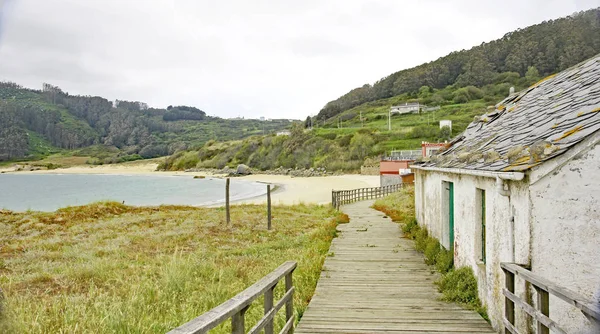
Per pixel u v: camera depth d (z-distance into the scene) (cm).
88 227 2097
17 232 1975
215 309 305
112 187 7262
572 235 513
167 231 1938
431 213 1270
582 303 325
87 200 5066
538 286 426
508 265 523
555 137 570
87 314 713
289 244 1564
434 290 841
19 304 761
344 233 1633
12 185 8012
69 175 12219
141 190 6506
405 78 17562
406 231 1600
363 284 895
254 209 2880
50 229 2059
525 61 14625
